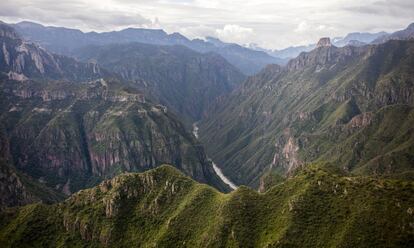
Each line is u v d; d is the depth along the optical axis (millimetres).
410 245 191125
